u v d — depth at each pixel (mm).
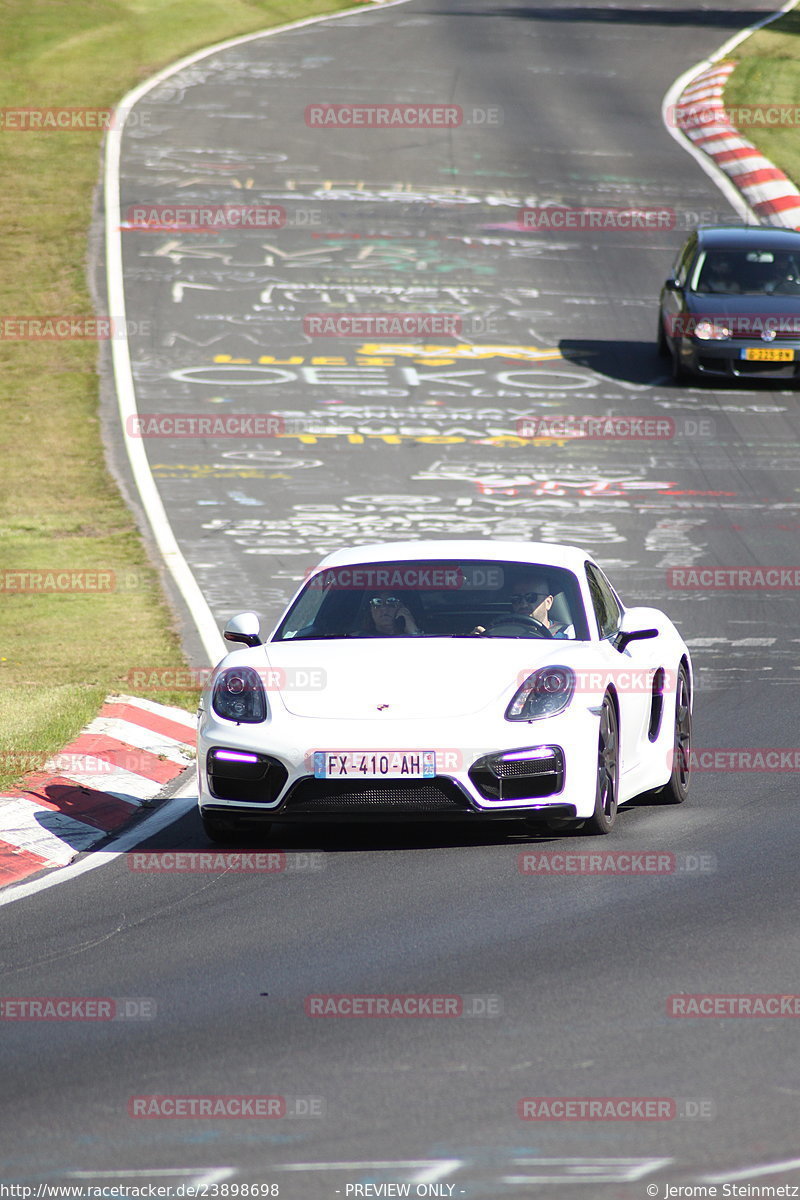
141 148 133375
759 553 59375
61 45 164125
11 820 30188
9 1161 15586
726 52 167250
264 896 25266
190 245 110562
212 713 28453
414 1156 15438
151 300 99562
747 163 130250
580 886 25203
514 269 107125
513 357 90375
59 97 147125
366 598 31453
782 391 84750
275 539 61125
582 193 124125
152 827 30453
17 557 58531
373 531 62281
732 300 84062
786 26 180750
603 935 22547
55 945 23203
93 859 28203
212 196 121688
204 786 28203
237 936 23172
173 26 174625
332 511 65188
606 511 65250
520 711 27578
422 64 162625
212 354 90375
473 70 160625
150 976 21484
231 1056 18281
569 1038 18484
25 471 71250
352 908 24375
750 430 77875
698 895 24531
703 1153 15344
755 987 20141
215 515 64562
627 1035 18547
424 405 81938
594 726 28000
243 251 109688
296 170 128875
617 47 171125
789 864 26312
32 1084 17672
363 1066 17812
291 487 68750
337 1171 15148
